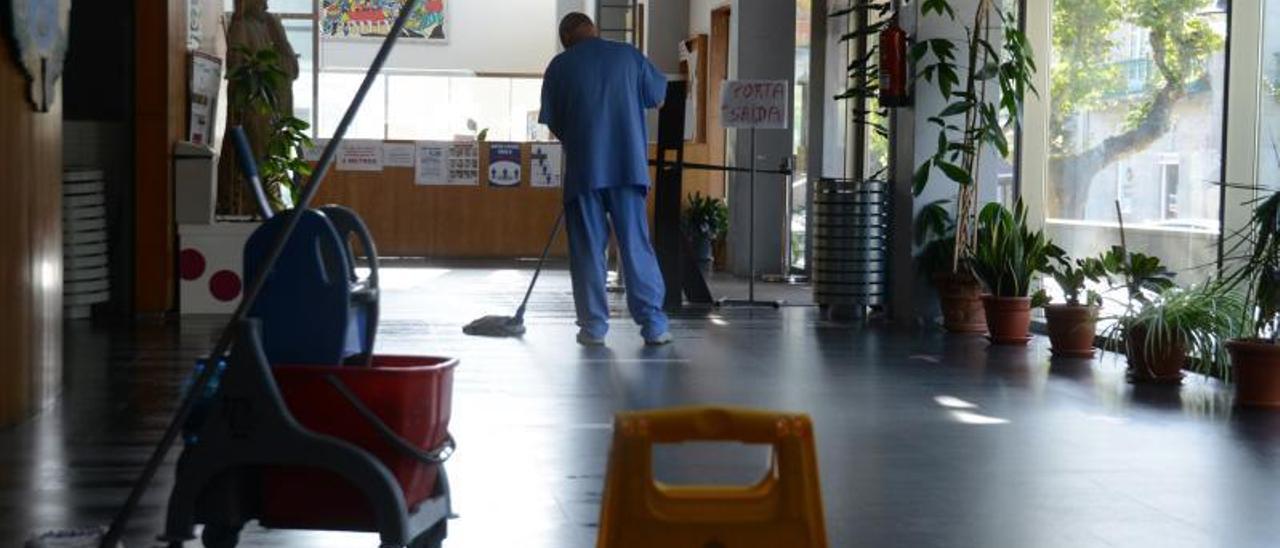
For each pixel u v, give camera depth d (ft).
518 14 93.91
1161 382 26.00
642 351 30.04
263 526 11.83
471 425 20.90
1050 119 34.86
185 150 36.88
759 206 54.49
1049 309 30.04
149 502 15.70
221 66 40.32
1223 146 27.09
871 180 37.50
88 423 20.66
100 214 36.35
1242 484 17.53
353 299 12.23
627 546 8.59
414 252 65.21
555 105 30.66
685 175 62.85
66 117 37.04
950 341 32.68
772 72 54.08
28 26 19.79
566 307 39.83
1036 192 35.40
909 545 14.55
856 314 37.58
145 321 35.50
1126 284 27.43
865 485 17.33
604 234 31.01
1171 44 29.14
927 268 36.35
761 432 8.65
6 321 19.95
